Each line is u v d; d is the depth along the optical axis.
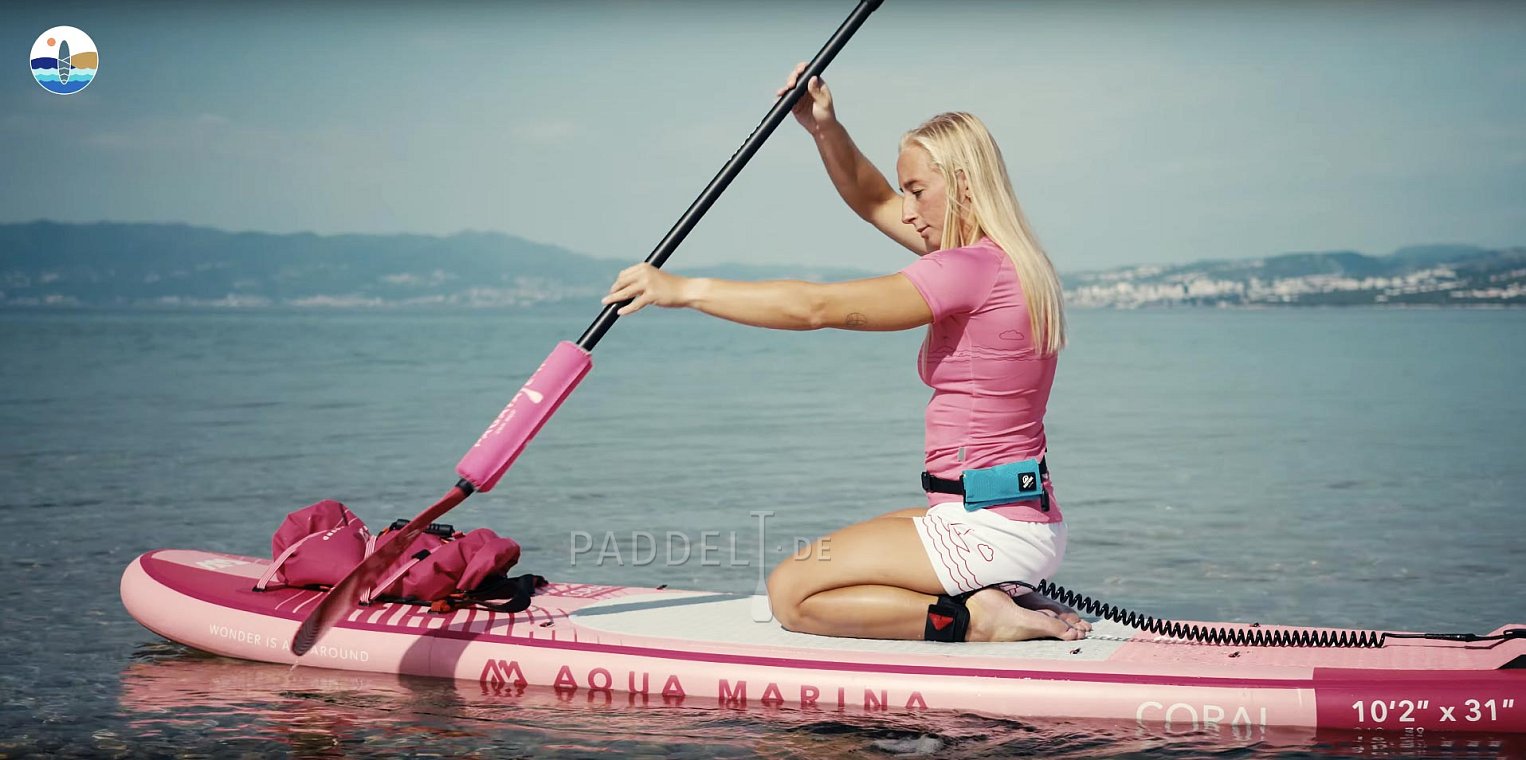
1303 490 7.25
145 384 15.49
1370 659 3.08
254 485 7.23
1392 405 12.49
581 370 3.27
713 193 3.38
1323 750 2.78
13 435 9.66
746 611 3.60
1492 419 10.98
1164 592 4.77
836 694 3.07
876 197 3.77
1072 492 7.27
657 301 3.16
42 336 34.06
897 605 3.25
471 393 14.33
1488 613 4.40
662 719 3.01
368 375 17.78
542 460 8.50
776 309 3.00
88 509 6.38
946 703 3.01
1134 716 2.94
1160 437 10.00
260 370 18.84
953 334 3.14
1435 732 2.88
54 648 3.76
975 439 3.16
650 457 8.66
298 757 2.78
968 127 3.17
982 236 3.18
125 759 2.77
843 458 8.62
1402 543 5.65
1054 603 3.43
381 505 6.59
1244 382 16.14
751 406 12.88
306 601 3.66
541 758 2.75
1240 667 3.03
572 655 3.27
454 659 3.36
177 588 3.78
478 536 3.64
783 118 3.46
